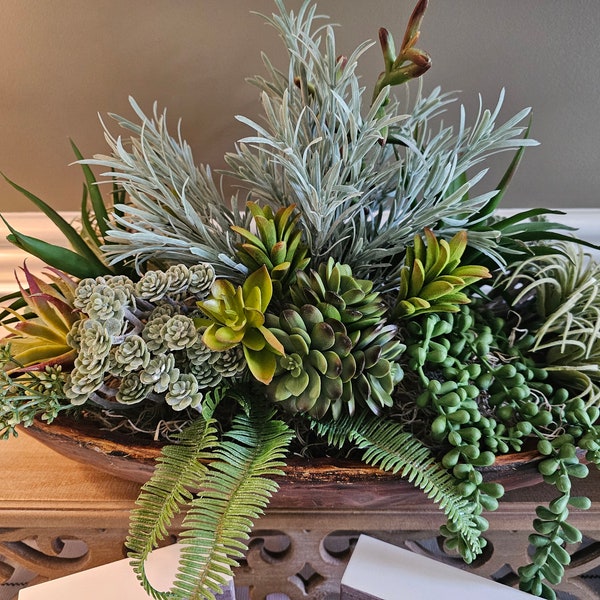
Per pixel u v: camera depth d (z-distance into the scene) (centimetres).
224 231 46
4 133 69
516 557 50
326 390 38
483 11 61
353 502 43
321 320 38
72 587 46
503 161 71
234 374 39
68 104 67
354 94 42
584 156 71
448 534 39
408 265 42
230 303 38
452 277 40
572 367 45
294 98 46
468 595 45
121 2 61
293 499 42
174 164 47
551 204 75
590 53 63
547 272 52
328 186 40
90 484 51
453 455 38
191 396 37
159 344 38
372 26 62
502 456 40
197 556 32
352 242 46
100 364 36
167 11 61
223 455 37
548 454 39
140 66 64
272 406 43
